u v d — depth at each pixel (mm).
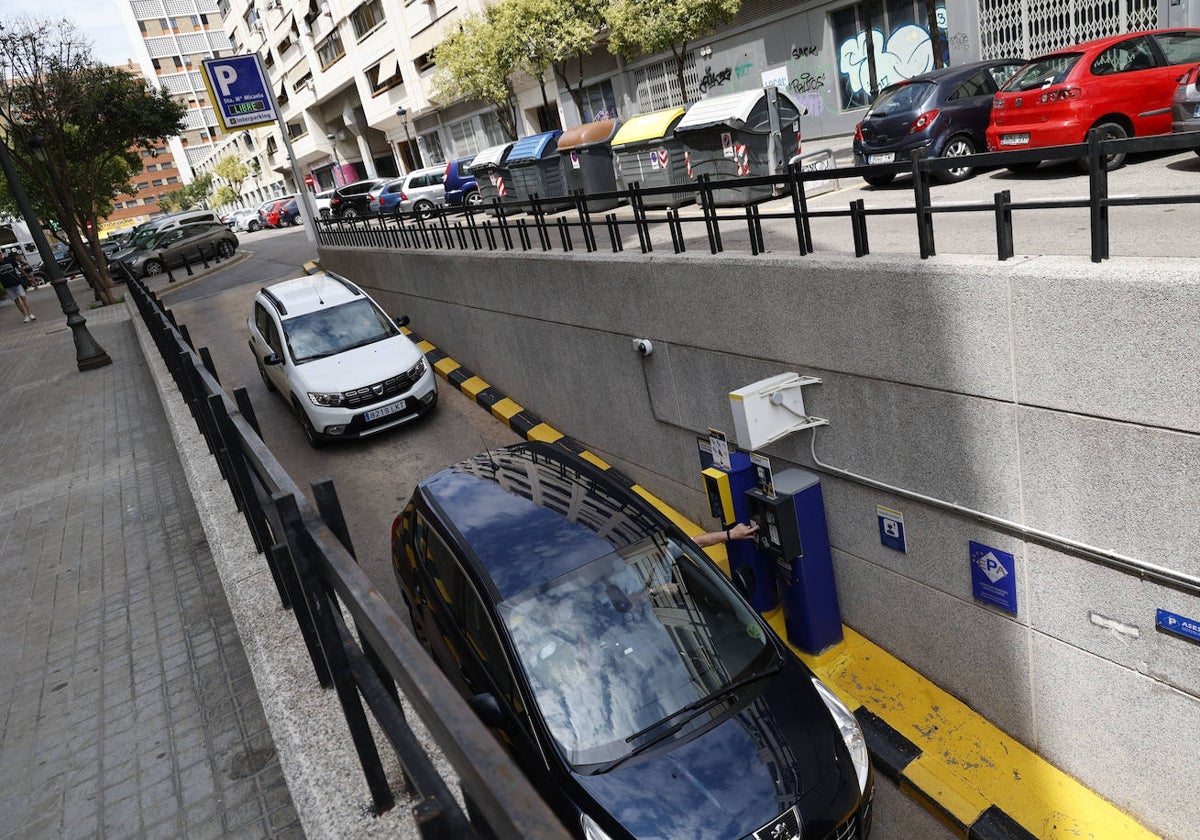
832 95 18766
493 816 882
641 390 8477
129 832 3230
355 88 44938
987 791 4930
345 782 2443
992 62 10844
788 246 7562
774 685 4258
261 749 3607
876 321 5262
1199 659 4078
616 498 5027
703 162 12273
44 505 7641
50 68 22031
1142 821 4645
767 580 6812
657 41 17828
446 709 1029
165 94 24547
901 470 5484
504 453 5910
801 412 6004
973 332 4629
